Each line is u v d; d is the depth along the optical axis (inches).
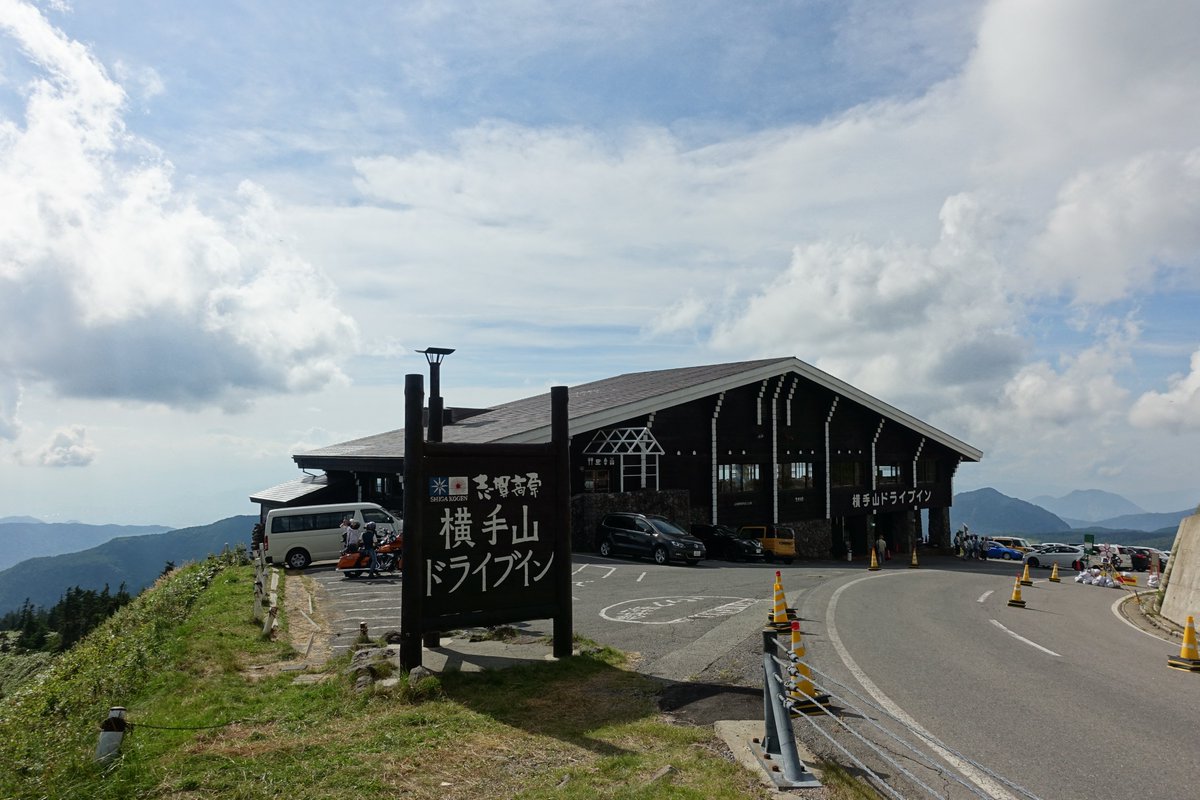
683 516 1432.1
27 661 685.3
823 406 1882.4
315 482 1769.2
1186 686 399.9
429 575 383.2
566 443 425.4
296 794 233.0
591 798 225.5
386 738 281.6
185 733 295.9
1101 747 285.7
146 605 773.9
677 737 283.7
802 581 880.9
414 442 380.8
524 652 429.7
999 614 679.1
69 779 252.7
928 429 2091.5
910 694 358.3
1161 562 1387.8
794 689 294.0
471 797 231.5
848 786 239.0
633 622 561.6
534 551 413.4
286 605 706.2
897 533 2181.3
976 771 258.2
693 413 1566.2
